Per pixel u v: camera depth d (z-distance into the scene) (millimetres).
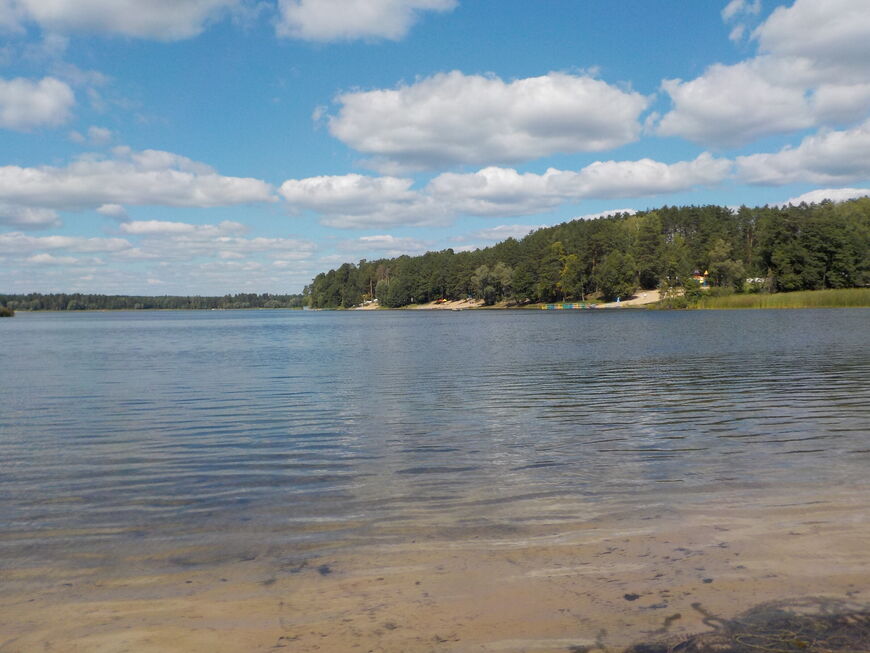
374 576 4922
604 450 9320
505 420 12078
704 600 4406
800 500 6633
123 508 6820
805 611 4219
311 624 4184
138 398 15867
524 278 140000
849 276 106250
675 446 9508
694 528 5848
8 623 4270
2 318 146625
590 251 129375
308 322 94312
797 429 10633
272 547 5598
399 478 7895
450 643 3906
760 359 23078
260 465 8727
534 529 5926
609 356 25734
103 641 4016
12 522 6383
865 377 17438
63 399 15805
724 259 116438
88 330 69750
